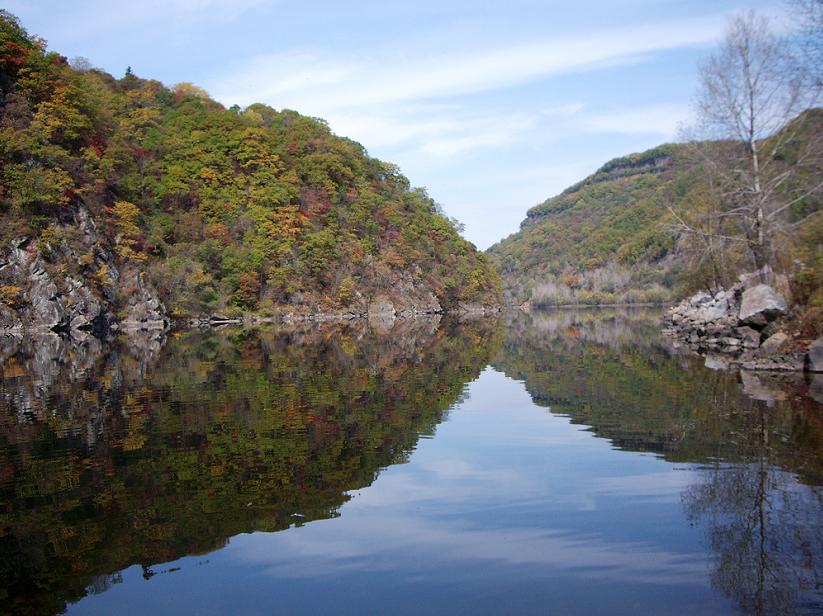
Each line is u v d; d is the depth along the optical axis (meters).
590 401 16.86
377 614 5.94
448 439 12.88
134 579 6.89
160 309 68.62
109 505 9.23
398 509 8.79
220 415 15.89
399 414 15.73
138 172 88.12
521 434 13.16
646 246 145.25
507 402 17.23
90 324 59.38
